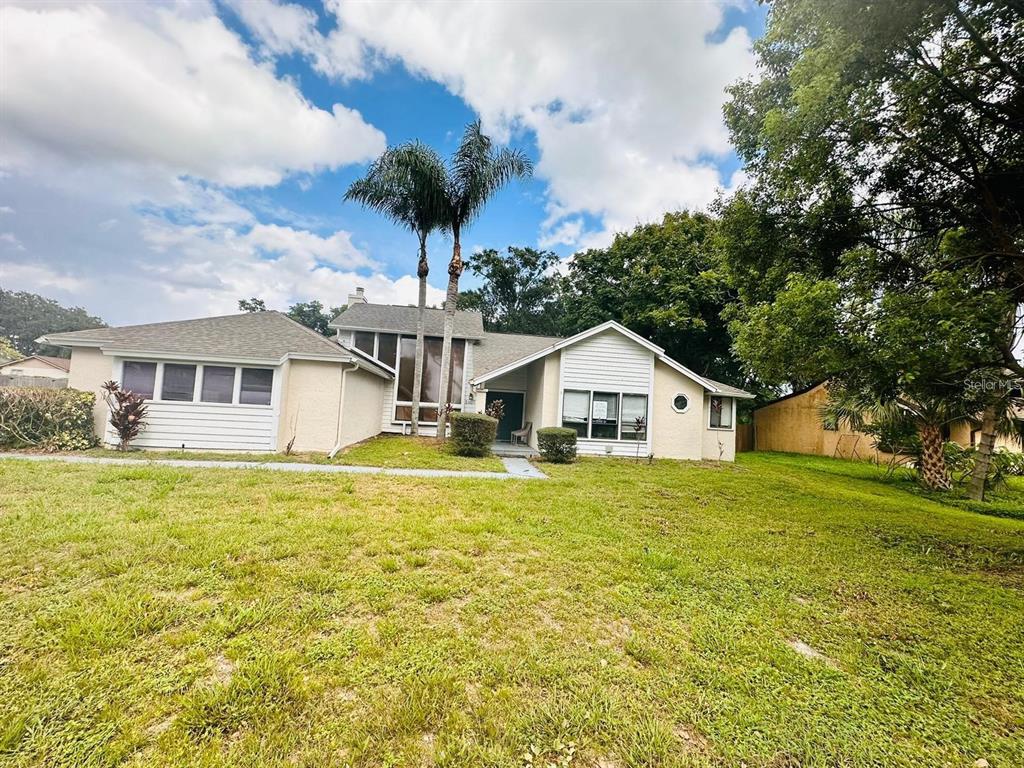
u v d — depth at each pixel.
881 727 2.30
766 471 13.20
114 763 1.83
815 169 5.68
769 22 6.02
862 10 4.52
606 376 14.32
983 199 5.55
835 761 2.06
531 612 3.33
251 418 10.66
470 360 16.58
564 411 14.14
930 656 3.01
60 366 31.33
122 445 9.88
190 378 10.48
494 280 36.69
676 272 22.52
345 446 11.97
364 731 2.07
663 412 14.77
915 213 6.16
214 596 3.23
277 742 1.97
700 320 21.53
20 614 2.84
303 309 45.56
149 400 10.28
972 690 2.65
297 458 10.09
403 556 4.22
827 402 16.39
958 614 3.70
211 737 1.99
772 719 2.31
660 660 2.79
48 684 2.22
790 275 6.06
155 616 2.87
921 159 5.72
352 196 13.59
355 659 2.60
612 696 2.42
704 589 3.93
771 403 22.41
